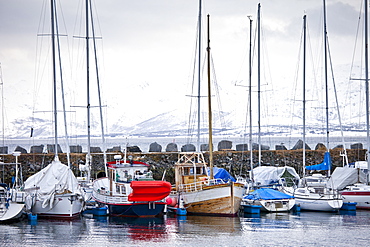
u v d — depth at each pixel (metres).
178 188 54.00
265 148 105.25
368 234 43.28
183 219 49.72
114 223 47.59
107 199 51.56
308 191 56.50
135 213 49.88
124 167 53.16
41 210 49.47
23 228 45.22
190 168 54.16
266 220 49.59
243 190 51.81
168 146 105.12
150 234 42.91
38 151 95.56
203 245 39.28
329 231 44.44
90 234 42.91
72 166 80.88
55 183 49.84
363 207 57.19
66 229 44.88
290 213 54.50
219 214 51.12
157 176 78.12
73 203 49.22
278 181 63.91
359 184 58.81
